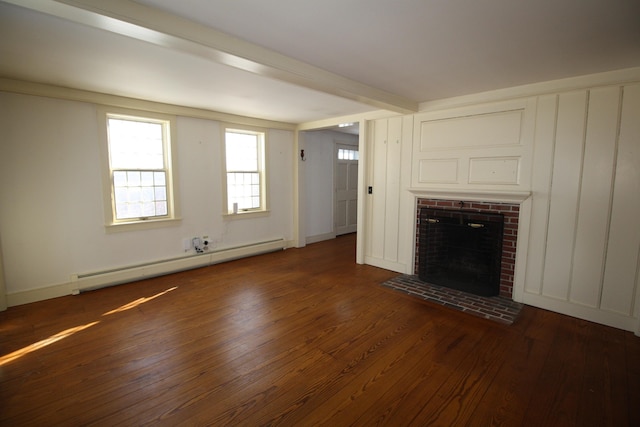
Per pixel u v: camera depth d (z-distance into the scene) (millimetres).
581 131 2887
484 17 1828
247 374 2148
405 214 4285
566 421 1742
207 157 4625
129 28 1739
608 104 2742
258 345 2518
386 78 2965
